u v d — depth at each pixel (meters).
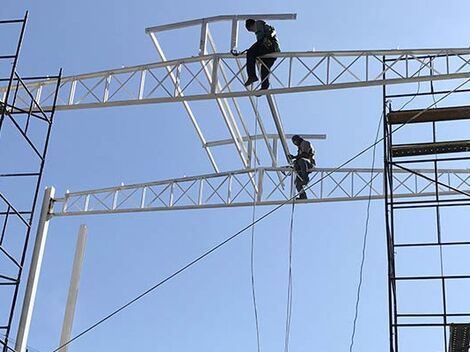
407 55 15.66
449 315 13.30
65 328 19.80
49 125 15.55
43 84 17.80
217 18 16.89
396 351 13.20
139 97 17.00
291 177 21.80
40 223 22.27
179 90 16.75
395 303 13.59
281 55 16.28
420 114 15.12
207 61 16.72
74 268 20.69
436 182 15.09
